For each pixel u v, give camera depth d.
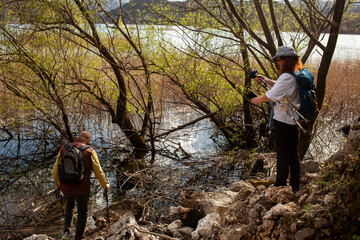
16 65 8.95
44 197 6.79
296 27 9.05
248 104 9.94
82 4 8.10
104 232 4.83
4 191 7.32
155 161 9.16
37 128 10.13
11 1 7.70
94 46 8.69
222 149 10.11
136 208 5.86
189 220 4.79
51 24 8.20
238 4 8.42
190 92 9.27
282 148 3.93
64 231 4.66
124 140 10.41
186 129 11.82
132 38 9.23
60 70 8.73
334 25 6.12
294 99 3.74
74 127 11.09
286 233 3.11
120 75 9.22
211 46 8.86
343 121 11.00
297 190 3.95
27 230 5.38
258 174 7.44
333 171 3.46
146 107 9.68
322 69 6.38
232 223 3.77
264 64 9.41
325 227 2.92
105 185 4.56
